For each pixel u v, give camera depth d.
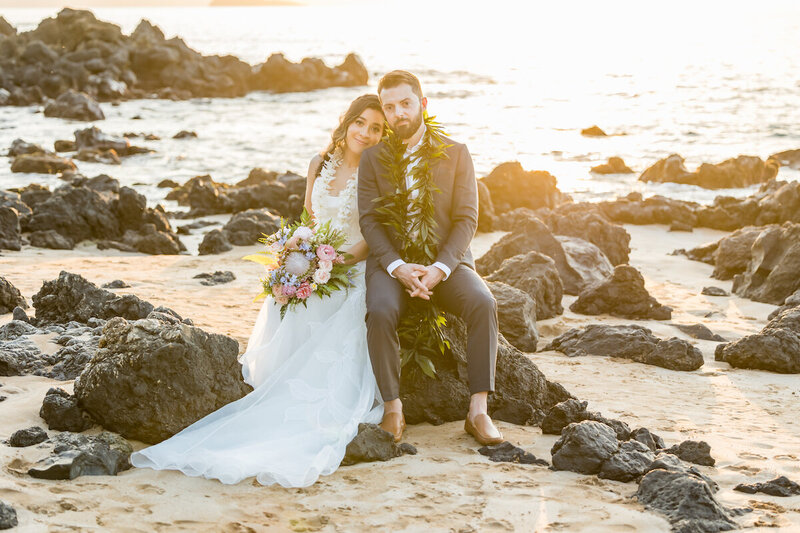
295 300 5.41
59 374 5.91
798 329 8.18
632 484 4.48
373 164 5.54
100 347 5.12
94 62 62.81
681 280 13.28
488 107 54.94
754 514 4.10
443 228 5.52
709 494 4.09
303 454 4.65
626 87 69.56
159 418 4.86
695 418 6.06
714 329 9.66
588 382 7.11
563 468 4.68
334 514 4.02
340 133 5.86
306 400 5.09
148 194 25.19
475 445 5.11
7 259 13.14
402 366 5.50
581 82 74.81
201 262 13.24
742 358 7.91
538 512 4.08
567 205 16.86
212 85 64.06
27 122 46.25
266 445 4.74
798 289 11.22
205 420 4.93
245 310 9.08
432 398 5.51
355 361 5.26
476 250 16.27
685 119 47.41
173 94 61.78
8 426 4.90
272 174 25.94
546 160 33.31
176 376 4.94
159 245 16.16
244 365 5.44
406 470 4.64
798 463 4.98
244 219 16.64
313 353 5.26
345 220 5.81
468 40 172.62
